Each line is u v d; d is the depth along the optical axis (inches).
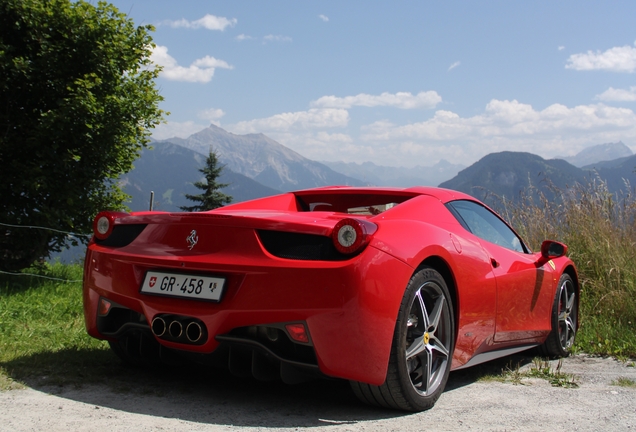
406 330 108.0
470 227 145.9
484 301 135.5
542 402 122.9
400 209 126.7
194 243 109.9
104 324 123.7
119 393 114.3
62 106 333.7
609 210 277.9
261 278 101.8
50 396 108.4
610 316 227.6
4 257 342.0
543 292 171.3
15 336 162.2
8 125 344.8
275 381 130.9
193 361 115.3
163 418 99.9
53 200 350.6
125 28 382.0
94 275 123.3
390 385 106.3
